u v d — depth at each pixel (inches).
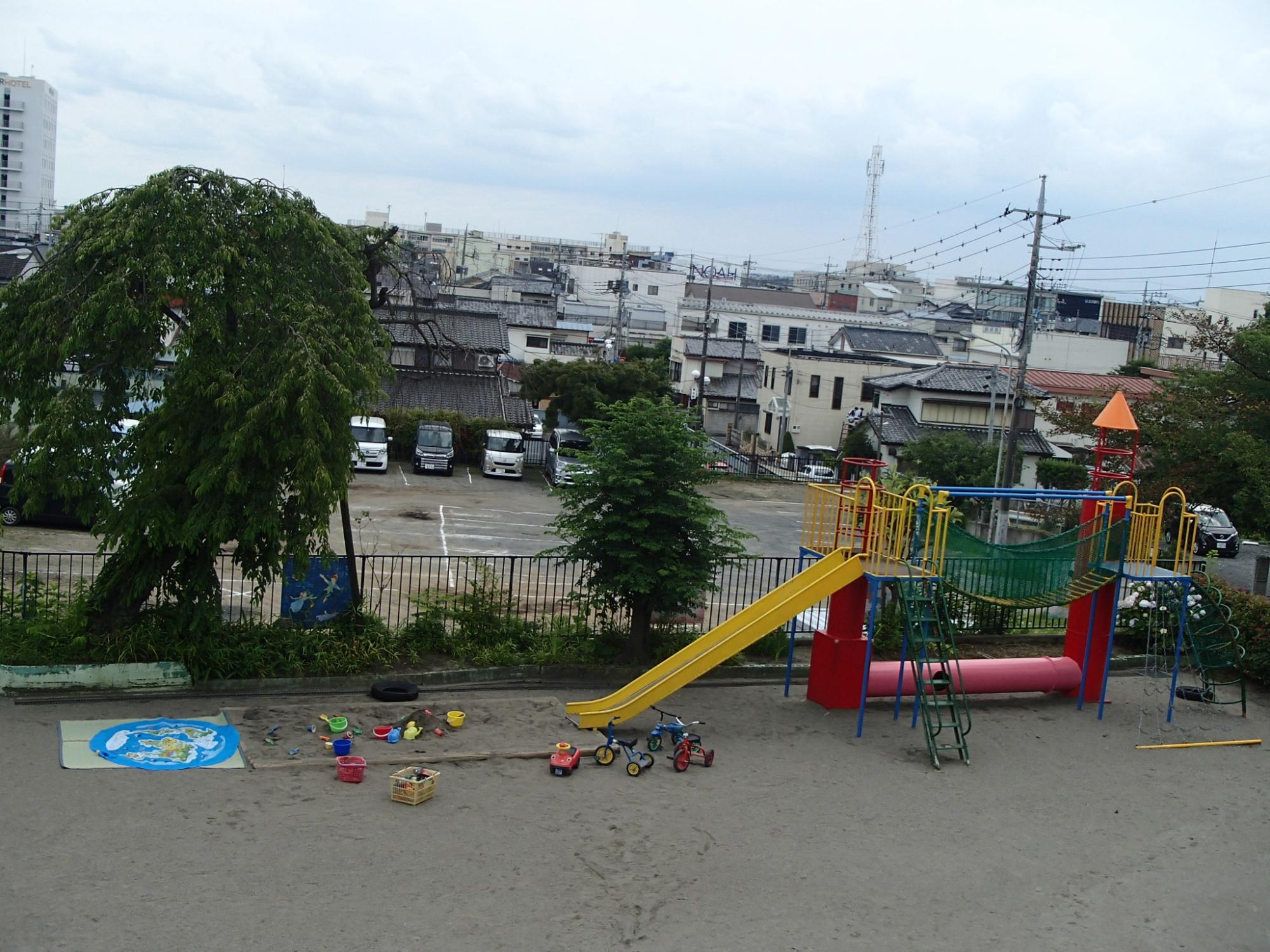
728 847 365.4
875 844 379.2
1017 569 524.1
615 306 3580.2
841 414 2069.4
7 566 703.7
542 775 415.8
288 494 472.7
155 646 466.0
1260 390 853.2
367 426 1358.3
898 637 609.3
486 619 559.2
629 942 299.0
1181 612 551.8
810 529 541.6
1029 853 382.9
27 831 329.4
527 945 292.7
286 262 464.1
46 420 431.5
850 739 487.8
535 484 1382.9
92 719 425.4
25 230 3380.9
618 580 519.2
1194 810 437.4
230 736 420.5
